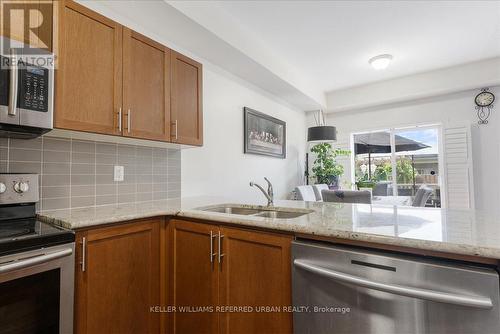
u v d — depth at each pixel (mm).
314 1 2344
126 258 1403
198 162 2693
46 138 1581
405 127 4453
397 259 889
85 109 1446
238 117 3283
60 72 1347
